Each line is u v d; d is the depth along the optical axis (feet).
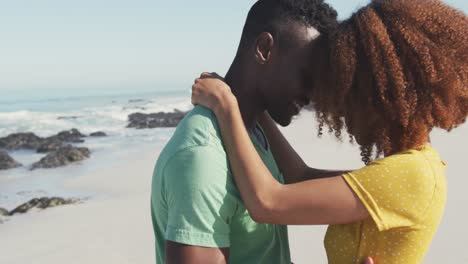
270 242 6.97
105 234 28.48
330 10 6.85
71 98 225.76
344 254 6.82
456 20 6.48
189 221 5.66
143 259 24.48
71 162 56.44
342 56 6.34
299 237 23.75
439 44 6.35
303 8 6.61
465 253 20.85
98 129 93.45
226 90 6.43
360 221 6.60
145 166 51.62
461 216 25.04
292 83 6.73
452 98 6.39
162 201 6.14
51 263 24.72
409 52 6.27
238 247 6.64
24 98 230.68
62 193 41.19
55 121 105.60
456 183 31.53
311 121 80.53
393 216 6.32
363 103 6.53
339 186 6.31
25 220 32.89
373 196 6.29
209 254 5.72
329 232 7.07
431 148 6.85
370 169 6.36
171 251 5.71
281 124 7.25
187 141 5.93
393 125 6.59
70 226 30.71
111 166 53.01
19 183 46.44
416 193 6.31
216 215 5.79
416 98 6.30
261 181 6.16
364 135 6.82
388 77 6.28
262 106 7.10
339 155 47.14
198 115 6.27
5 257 26.04
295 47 6.58
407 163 6.37
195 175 5.69
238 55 7.01
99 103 173.78
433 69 6.19
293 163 8.63
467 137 50.37
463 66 6.40
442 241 22.16
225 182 5.98
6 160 55.26
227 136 6.22
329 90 6.63
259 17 6.77
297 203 6.20
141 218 31.37
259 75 6.79
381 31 6.31
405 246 6.52
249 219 6.51
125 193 39.37
